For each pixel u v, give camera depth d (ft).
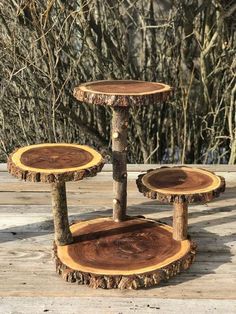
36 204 9.11
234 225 8.32
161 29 13.14
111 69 12.75
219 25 12.14
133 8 12.97
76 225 7.99
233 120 13.06
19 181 10.23
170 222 8.41
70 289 6.52
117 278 6.49
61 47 11.84
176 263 6.78
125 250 7.18
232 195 9.56
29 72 12.19
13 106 13.08
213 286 6.59
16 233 8.04
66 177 6.54
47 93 12.60
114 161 7.93
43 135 13.38
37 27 11.43
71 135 13.60
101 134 13.57
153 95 7.44
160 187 7.06
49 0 11.05
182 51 12.84
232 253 7.42
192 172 7.68
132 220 8.18
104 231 7.77
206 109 13.05
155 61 13.10
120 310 6.11
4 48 11.88
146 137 13.56
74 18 11.55
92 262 6.86
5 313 6.06
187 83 13.24
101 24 12.39
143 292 6.45
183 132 13.34
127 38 12.62
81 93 7.61
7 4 11.69
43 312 6.07
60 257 6.98
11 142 13.60
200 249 7.52
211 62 12.90
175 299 6.32
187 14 12.54
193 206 9.07
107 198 9.41
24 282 6.68
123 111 7.67
